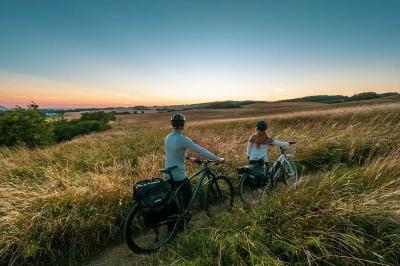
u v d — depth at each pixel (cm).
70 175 656
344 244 354
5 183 595
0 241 379
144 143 1172
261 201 502
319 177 571
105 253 421
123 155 934
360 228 371
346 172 568
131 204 496
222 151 891
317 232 368
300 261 339
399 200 417
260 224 408
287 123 1961
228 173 722
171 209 418
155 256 385
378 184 498
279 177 645
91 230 432
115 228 455
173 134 420
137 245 430
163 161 783
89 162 834
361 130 992
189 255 368
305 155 830
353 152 796
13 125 1634
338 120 1706
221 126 2112
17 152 1105
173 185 418
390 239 350
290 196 471
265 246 354
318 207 420
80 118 6259
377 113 1648
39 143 1725
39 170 738
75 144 1315
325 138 923
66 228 420
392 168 555
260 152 580
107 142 1298
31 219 414
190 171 711
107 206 474
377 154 794
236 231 393
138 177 638
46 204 459
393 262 334
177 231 435
